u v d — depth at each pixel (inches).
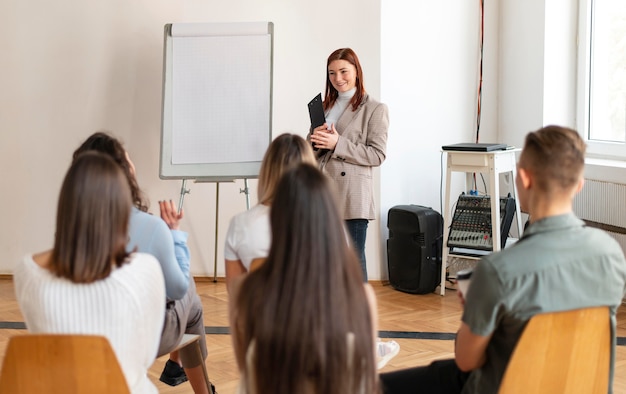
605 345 84.3
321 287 63.2
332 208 64.7
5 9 222.7
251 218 106.4
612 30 212.5
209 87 201.6
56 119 226.1
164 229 109.0
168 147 201.3
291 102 224.1
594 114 220.1
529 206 84.3
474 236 209.5
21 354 77.5
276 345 63.0
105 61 223.6
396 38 223.0
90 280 79.7
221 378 151.9
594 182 203.9
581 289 81.3
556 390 82.7
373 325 72.3
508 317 80.7
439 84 229.3
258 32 201.6
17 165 227.9
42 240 231.0
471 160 202.1
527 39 224.7
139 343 83.5
